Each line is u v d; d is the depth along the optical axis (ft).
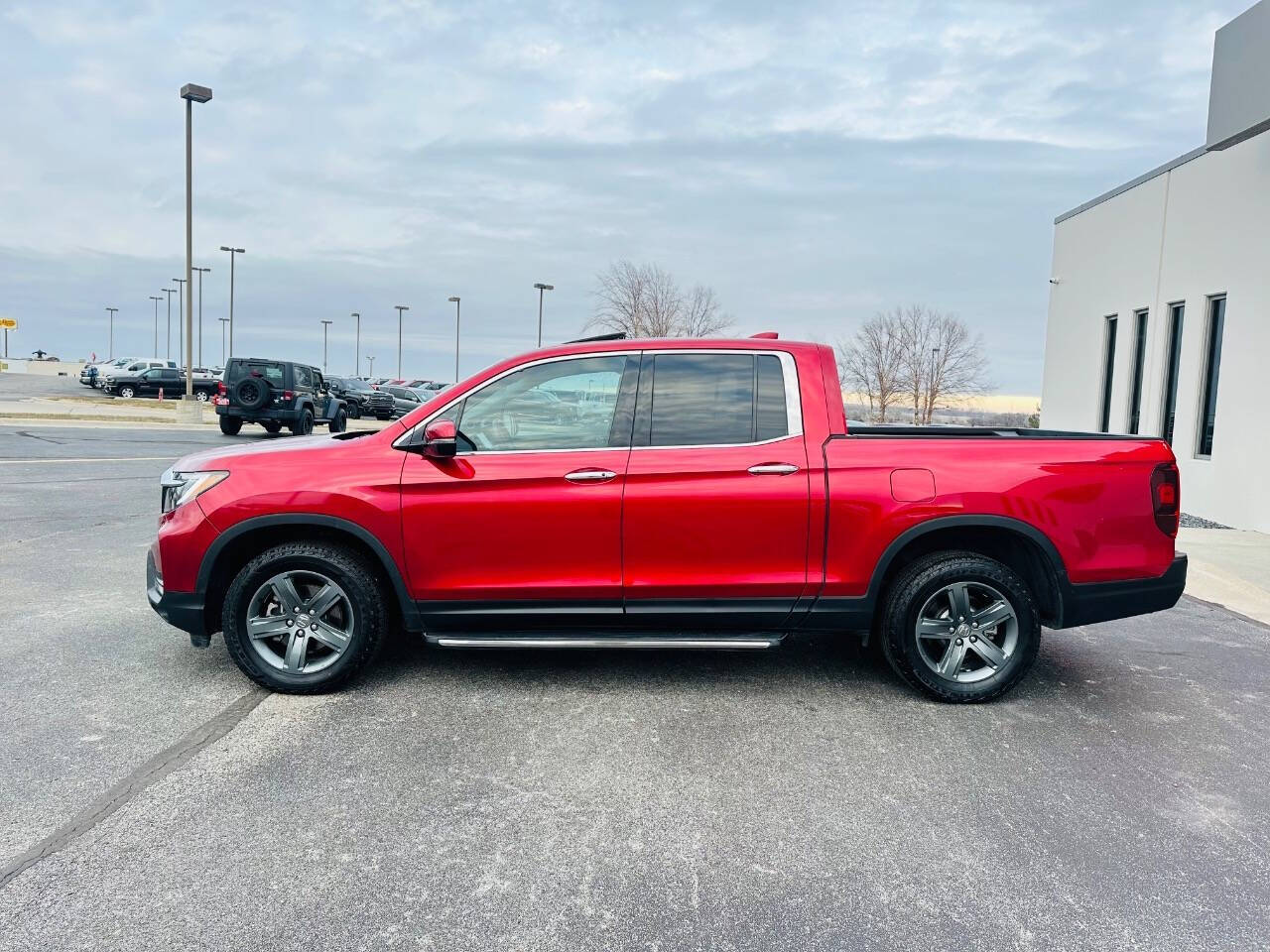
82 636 17.70
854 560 14.15
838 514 14.05
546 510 13.98
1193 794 11.50
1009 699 15.01
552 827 10.35
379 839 10.01
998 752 12.76
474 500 13.98
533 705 14.26
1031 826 10.57
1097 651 18.31
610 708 14.21
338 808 10.71
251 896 8.82
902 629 14.35
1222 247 38.40
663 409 14.43
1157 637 19.52
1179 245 42.22
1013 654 14.40
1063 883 9.34
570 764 12.10
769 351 14.65
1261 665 17.35
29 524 30.81
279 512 14.03
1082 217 53.83
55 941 8.03
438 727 13.29
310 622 14.39
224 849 9.72
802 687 15.35
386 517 14.01
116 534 29.04
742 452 14.17
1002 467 14.14
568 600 14.23
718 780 11.66
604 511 13.98
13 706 13.89
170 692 14.60
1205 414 40.37
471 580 14.16
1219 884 9.36
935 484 14.05
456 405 14.56
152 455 55.16
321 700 14.34
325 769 11.80
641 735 13.14
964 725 13.76
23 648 16.89
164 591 14.38
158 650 16.88
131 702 14.12
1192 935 8.43
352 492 13.99
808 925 8.53
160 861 9.45
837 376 14.70
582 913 8.66
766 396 14.49
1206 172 39.81
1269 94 32.45
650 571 14.12
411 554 14.10
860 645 17.85
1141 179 46.16
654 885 9.20
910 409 157.07
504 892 9.00
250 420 73.36
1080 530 14.19
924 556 14.55
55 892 8.81
